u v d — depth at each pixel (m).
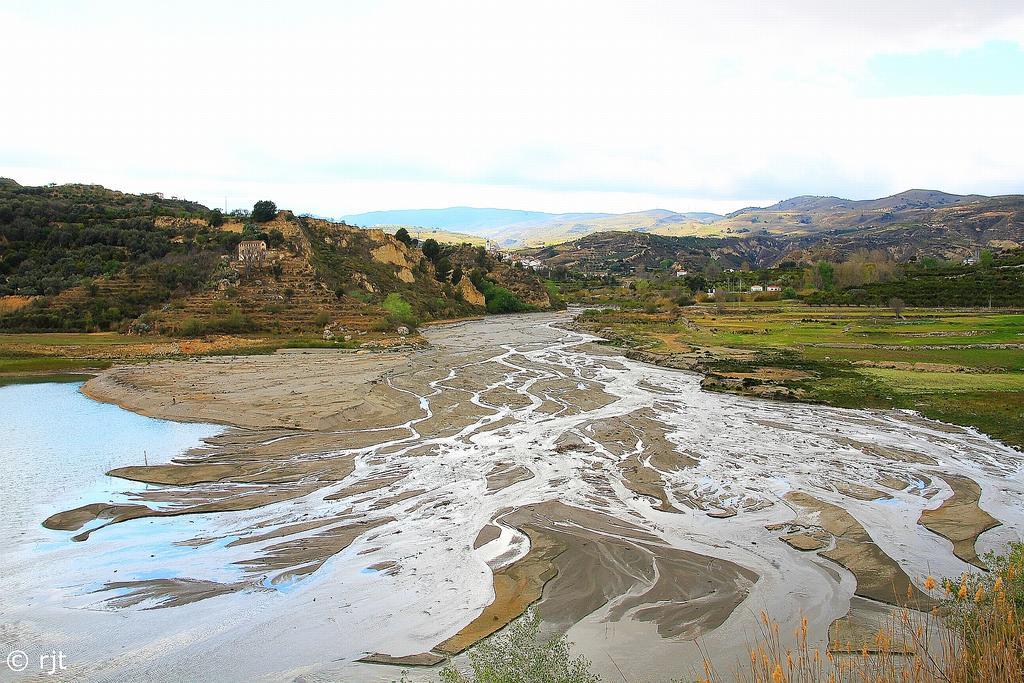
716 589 17.27
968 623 11.90
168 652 14.87
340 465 28.11
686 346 67.75
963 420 34.66
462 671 13.80
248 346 67.25
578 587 17.45
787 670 13.06
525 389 46.03
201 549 20.02
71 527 21.64
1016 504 23.12
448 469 27.53
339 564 18.98
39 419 37.44
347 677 13.80
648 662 14.02
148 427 35.28
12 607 16.81
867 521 21.72
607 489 25.06
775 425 34.88
